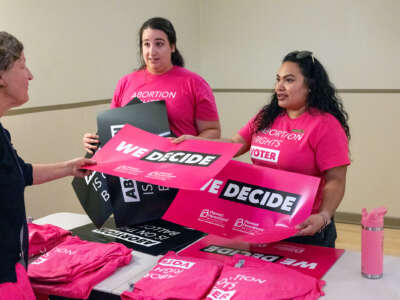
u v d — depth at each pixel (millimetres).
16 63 1383
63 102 3479
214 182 1845
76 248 1658
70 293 1455
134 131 1931
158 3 4355
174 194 2139
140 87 2490
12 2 3031
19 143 3154
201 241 1871
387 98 4227
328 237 1895
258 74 4773
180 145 1791
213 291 1351
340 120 1866
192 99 2443
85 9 3596
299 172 1854
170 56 2463
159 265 1551
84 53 3623
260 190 1750
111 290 1450
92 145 2146
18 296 1297
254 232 1683
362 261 1507
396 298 1360
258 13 4660
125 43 4035
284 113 1936
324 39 4387
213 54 4977
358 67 4289
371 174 4395
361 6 4188
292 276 1411
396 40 4113
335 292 1401
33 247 1764
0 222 1309
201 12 4953
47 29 3295
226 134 5062
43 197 3381
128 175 1673
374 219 1467
